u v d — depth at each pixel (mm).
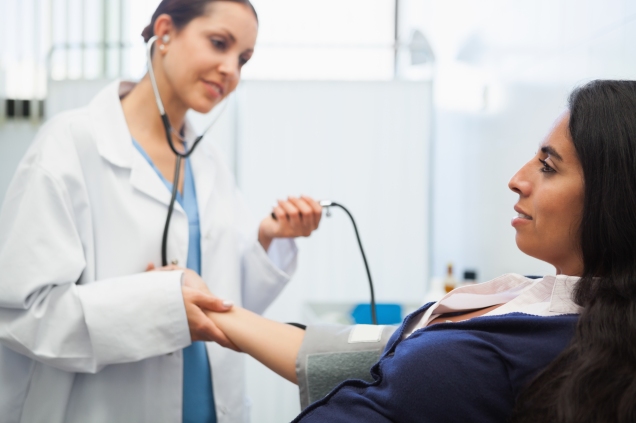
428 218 2363
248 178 2344
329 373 903
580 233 729
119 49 2621
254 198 2346
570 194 731
